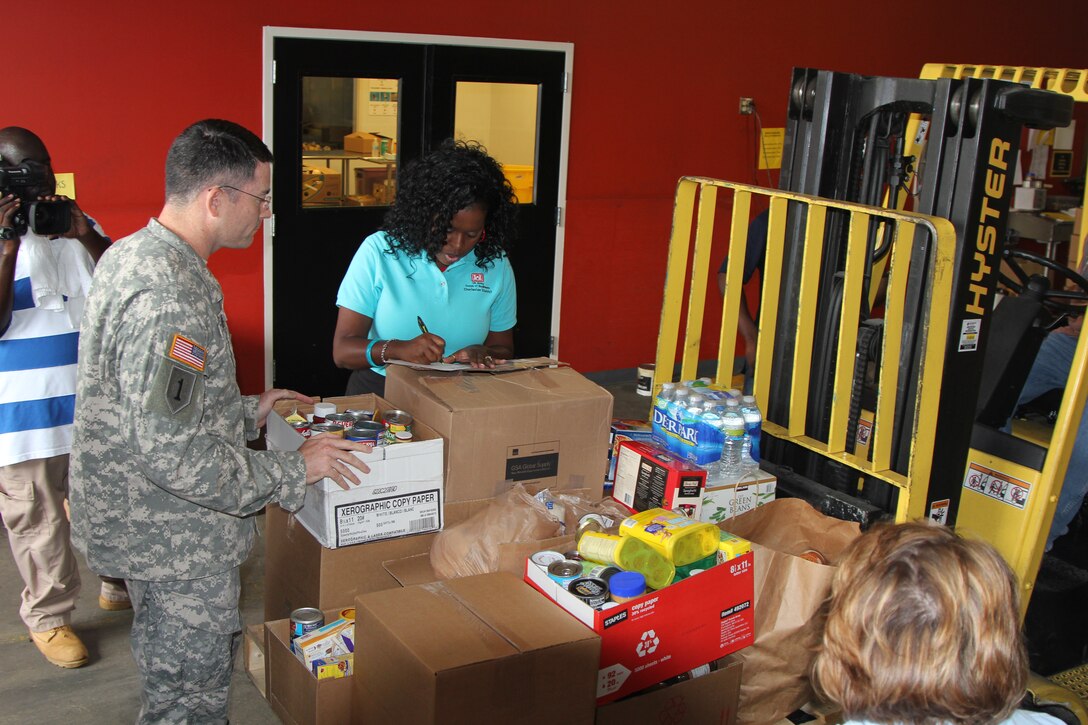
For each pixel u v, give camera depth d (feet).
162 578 6.51
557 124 18.17
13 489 9.11
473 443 7.95
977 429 9.00
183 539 6.50
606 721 6.67
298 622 7.73
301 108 15.71
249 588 11.44
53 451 9.14
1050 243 23.04
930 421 7.83
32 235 8.87
